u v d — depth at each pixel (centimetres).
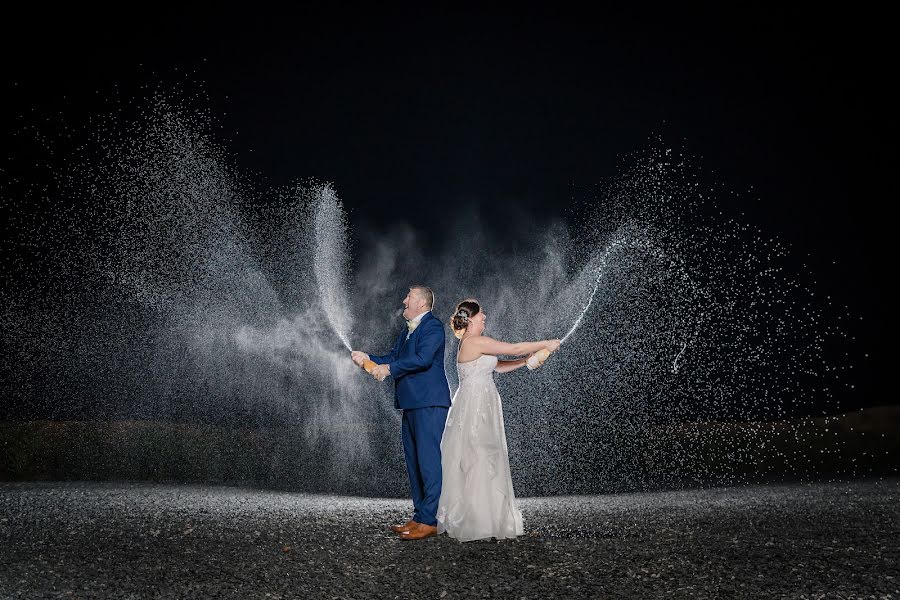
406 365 609
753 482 1137
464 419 603
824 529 623
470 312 634
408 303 640
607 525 671
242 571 477
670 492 1017
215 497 896
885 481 1062
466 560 509
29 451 1137
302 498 923
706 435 1364
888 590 424
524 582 448
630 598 414
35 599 411
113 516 709
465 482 591
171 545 562
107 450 1170
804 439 1362
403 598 416
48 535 603
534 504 889
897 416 1408
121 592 425
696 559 507
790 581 446
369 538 593
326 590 430
